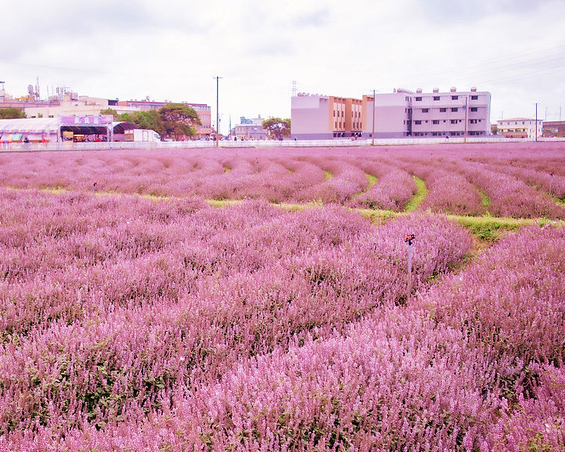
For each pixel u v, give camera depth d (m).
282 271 5.68
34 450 2.65
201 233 8.55
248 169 21.16
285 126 115.44
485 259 6.29
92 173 20.53
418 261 6.33
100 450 2.61
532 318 4.13
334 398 2.85
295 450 2.59
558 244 6.16
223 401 2.88
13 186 16.98
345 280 5.60
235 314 4.54
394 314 4.35
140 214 10.07
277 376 3.06
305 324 4.57
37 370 3.43
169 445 2.52
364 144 56.97
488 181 14.98
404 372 3.11
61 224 8.59
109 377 3.57
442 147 45.06
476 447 2.72
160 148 51.03
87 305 4.81
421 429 2.65
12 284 5.29
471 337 3.91
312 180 16.52
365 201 12.10
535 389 3.37
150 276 5.72
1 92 109.38
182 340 4.09
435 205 11.51
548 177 14.98
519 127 137.88
